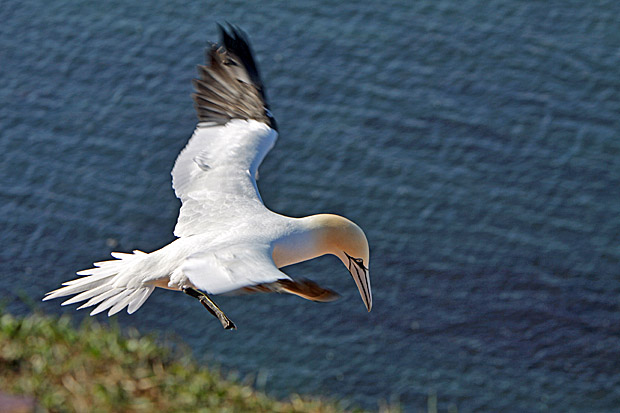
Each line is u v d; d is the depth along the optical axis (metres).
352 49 28.12
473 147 25.42
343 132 25.72
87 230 23.48
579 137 25.58
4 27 29.33
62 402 9.71
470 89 26.92
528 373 20.30
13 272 22.31
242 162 8.52
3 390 9.82
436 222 23.58
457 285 22.14
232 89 9.14
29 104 26.92
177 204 24.14
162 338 20.12
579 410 19.59
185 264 6.65
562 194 24.25
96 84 27.52
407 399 19.59
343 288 21.95
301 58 27.83
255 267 6.42
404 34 28.61
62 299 21.44
